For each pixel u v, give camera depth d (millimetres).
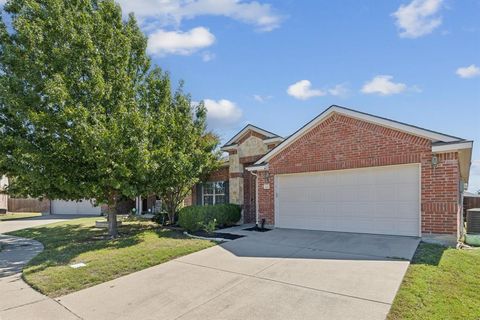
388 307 4742
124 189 10836
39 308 5445
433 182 9422
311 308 4879
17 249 11219
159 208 23422
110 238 12031
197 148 15484
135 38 12266
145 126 10758
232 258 8125
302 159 12469
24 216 28641
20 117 9492
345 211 11320
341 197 11461
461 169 12477
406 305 4773
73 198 11750
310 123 12102
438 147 9250
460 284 5648
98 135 9438
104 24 10984
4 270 8133
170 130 12953
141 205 25125
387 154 10320
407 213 9961
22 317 5086
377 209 10586
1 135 9883
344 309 4770
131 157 10281
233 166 16938
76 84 10102
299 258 7781
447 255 7625
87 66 10258
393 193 10281
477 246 9539
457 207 9250
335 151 11570
